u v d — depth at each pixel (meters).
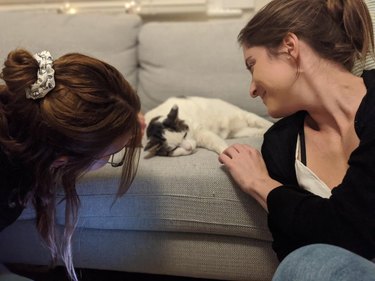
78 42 1.49
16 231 1.12
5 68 0.67
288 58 0.74
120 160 0.93
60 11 1.78
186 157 1.14
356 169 0.65
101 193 0.99
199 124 1.36
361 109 0.68
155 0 1.75
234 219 0.94
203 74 1.50
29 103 0.64
